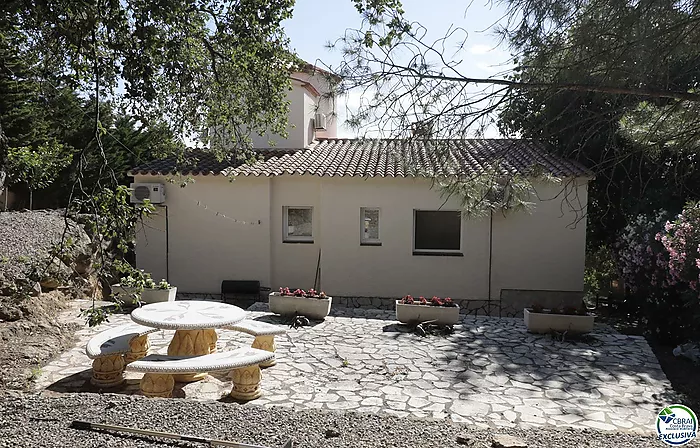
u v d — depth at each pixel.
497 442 4.66
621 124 4.93
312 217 14.86
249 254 14.72
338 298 14.17
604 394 7.31
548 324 10.62
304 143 17.06
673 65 4.18
